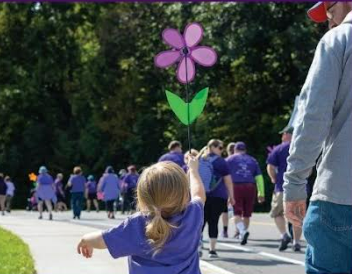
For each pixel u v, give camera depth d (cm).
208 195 1074
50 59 4525
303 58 3161
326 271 343
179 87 3909
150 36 4012
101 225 1805
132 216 356
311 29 3123
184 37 491
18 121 4447
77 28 4631
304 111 340
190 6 3416
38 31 4528
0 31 4547
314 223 344
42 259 983
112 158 4275
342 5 378
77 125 4419
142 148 4109
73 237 1332
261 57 3319
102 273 857
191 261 354
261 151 3472
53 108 4519
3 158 4400
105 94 4303
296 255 1120
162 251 347
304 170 343
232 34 3195
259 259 1069
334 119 346
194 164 417
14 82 4516
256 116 3525
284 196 351
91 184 3161
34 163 4441
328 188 342
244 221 1305
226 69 3494
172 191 345
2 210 2894
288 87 3416
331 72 340
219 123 3603
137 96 4188
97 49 4384
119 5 4241
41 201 2214
